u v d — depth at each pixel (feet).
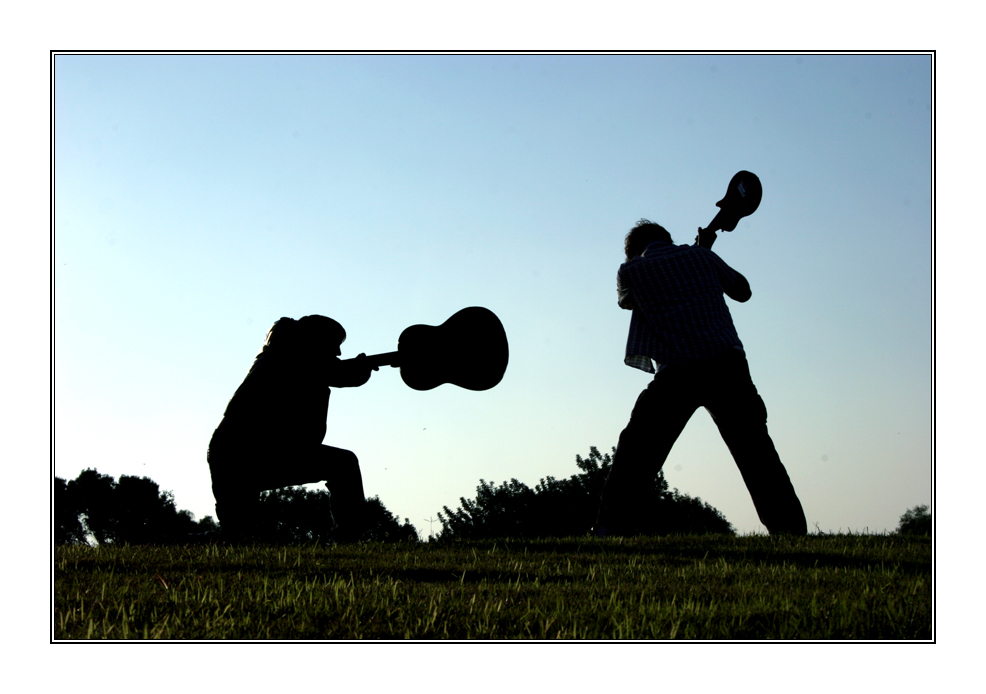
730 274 26.40
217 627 12.03
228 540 22.65
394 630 12.05
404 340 23.20
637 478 25.79
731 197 26.91
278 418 22.67
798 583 15.88
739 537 24.34
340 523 23.52
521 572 17.30
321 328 23.26
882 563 18.67
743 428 25.23
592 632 11.96
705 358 25.14
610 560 19.66
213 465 22.94
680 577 16.78
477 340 23.03
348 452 23.89
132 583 15.43
